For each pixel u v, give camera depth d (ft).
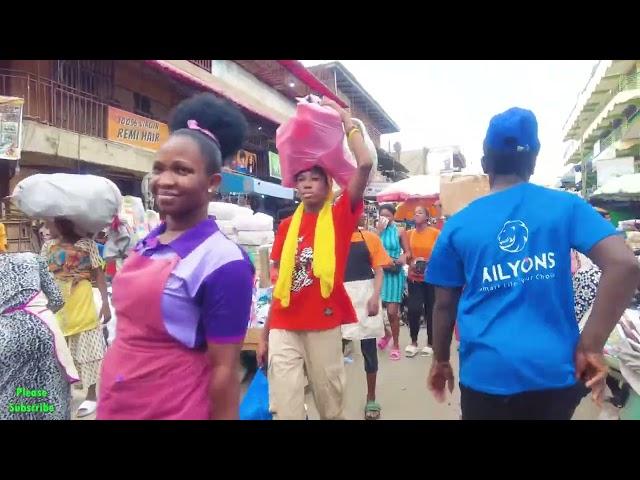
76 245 13.73
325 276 9.49
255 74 58.95
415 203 42.47
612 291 5.65
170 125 6.45
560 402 5.84
